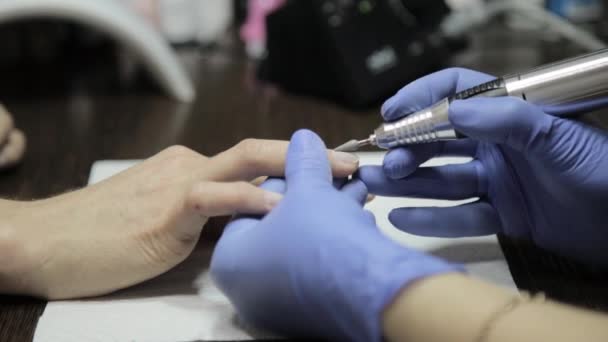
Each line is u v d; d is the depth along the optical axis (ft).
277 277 1.21
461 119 1.33
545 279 1.42
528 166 1.42
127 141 1.95
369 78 2.06
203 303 1.37
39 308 1.38
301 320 1.21
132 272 1.39
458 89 1.50
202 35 2.55
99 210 1.45
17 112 2.14
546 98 1.34
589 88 1.32
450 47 2.37
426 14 2.42
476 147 1.52
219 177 1.45
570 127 1.35
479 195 1.51
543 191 1.42
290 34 2.12
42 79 2.38
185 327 1.31
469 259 1.46
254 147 1.44
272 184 1.40
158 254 1.39
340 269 1.15
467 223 1.48
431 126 1.37
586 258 1.44
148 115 2.10
